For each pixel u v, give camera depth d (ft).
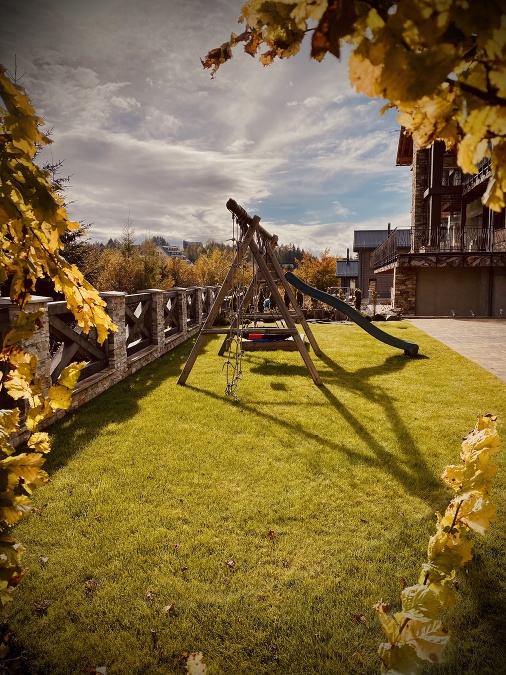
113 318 21.08
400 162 73.20
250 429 15.39
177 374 23.50
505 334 35.81
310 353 29.84
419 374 23.44
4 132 3.75
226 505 10.44
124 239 105.09
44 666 6.26
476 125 2.45
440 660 4.48
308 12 2.27
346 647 6.52
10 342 4.27
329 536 9.21
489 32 1.92
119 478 11.76
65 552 8.69
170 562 8.44
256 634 6.77
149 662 6.33
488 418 6.29
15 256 4.42
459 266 53.72
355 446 13.93
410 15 1.97
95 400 18.70
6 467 4.14
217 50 3.28
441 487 11.26
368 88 2.25
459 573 7.91
